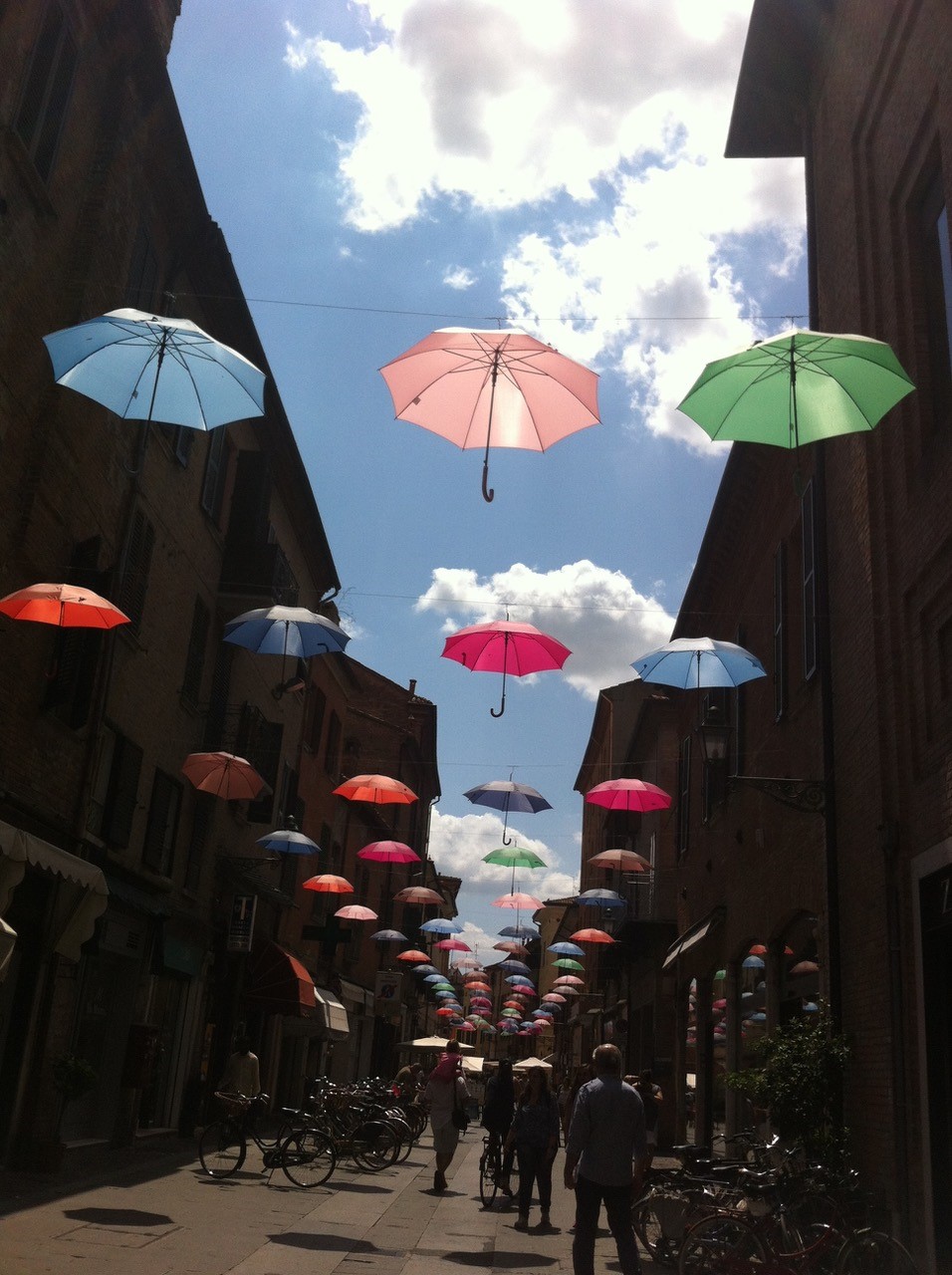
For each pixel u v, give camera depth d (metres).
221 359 8.98
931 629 10.05
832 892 12.16
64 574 13.91
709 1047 21.12
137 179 15.09
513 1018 69.88
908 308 10.96
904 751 10.44
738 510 18.48
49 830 13.77
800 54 14.75
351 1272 8.73
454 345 8.07
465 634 12.74
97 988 16.42
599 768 58.12
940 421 10.37
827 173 13.96
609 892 28.52
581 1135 7.91
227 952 22.34
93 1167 14.03
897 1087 9.88
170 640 18.55
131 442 15.80
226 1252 9.01
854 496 12.09
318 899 33.25
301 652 15.45
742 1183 9.52
